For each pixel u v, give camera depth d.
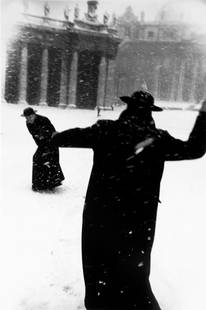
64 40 66.06
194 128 2.94
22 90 62.81
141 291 3.21
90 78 67.50
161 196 7.93
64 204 7.08
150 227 3.24
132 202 3.16
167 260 4.72
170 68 36.59
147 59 43.50
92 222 3.23
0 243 5.03
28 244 5.04
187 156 2.98
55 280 4.12
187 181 9.61
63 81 67.81
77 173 10.27
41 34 64.25
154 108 3.19
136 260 3.21
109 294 3.24
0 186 8.30
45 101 66.31
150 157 3.14
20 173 9.84
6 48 59.69
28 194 7.71
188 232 5.71
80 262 4.55
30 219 6.07
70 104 67.00
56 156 8.16
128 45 49.72
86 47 65.62
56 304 3.67
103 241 3.21
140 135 3.14
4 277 4.12
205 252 5.00
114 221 3.17
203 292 3.98
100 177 3.20
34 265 4.44
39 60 67.94
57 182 8.16
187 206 7.17
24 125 23.62
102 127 3.19
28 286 3.96
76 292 3.90
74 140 3.14
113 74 61.31
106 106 60.94
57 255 4.73
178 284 4.14
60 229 5.66
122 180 3.15
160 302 3.75
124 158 3.15
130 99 3.19
